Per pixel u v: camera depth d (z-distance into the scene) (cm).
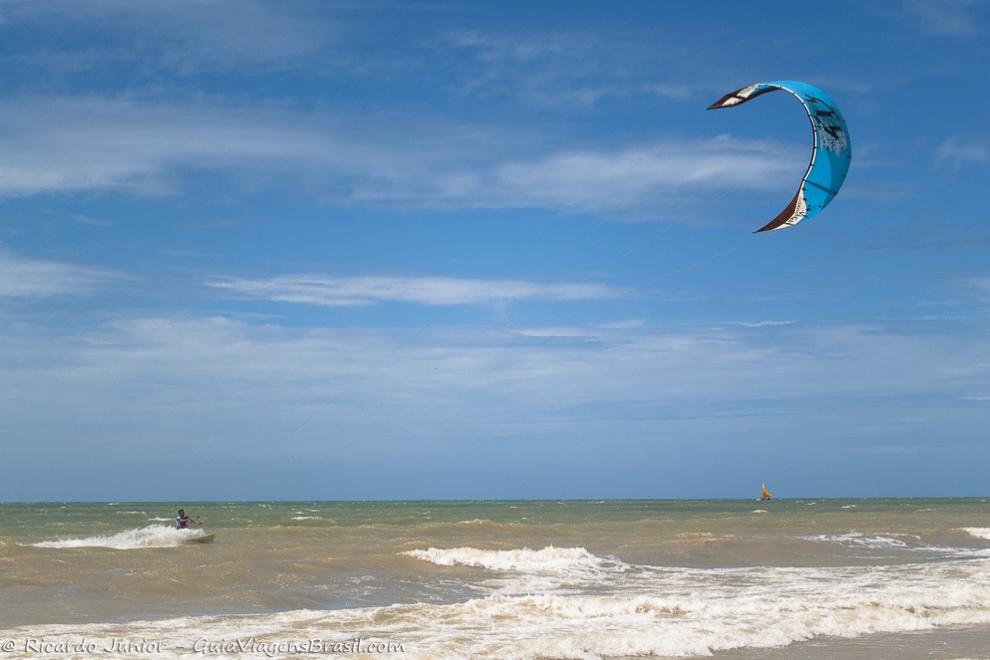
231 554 2478
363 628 1422
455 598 1881
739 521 4641
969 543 3331
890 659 1275
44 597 1694
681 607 1647
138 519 6009
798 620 1533
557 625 1463
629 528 3984
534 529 3656
